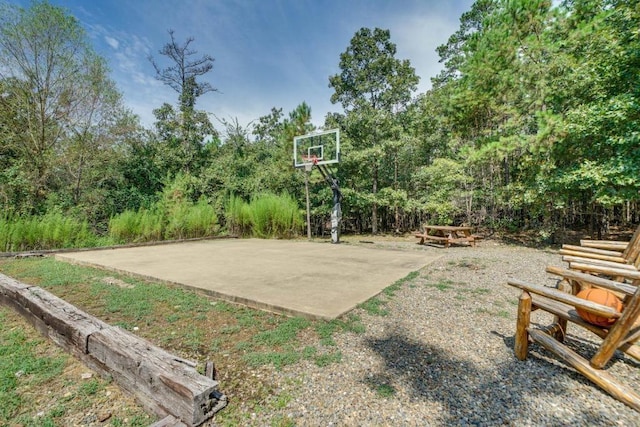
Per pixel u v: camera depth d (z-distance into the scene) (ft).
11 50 26.71
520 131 24.45
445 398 4.82
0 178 25.58
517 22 22.06
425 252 20.53
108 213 32.40
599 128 16.93
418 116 35.63
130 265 15.20
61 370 5.65
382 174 41.01
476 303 9.39
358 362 5.92
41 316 7.12
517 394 4.91
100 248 22.41
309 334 7.20
